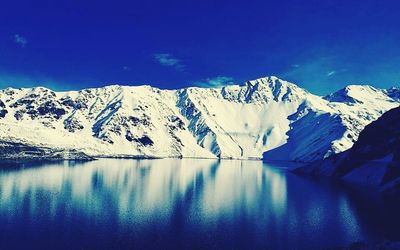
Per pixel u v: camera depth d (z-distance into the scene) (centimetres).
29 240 10319
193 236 11131
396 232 11850
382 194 19550
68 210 13912
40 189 18450
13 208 13912
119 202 15788
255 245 10450
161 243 10438
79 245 10044
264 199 17512
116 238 10712
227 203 16262
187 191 19700
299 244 10575
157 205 15400
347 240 10956
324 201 17125
